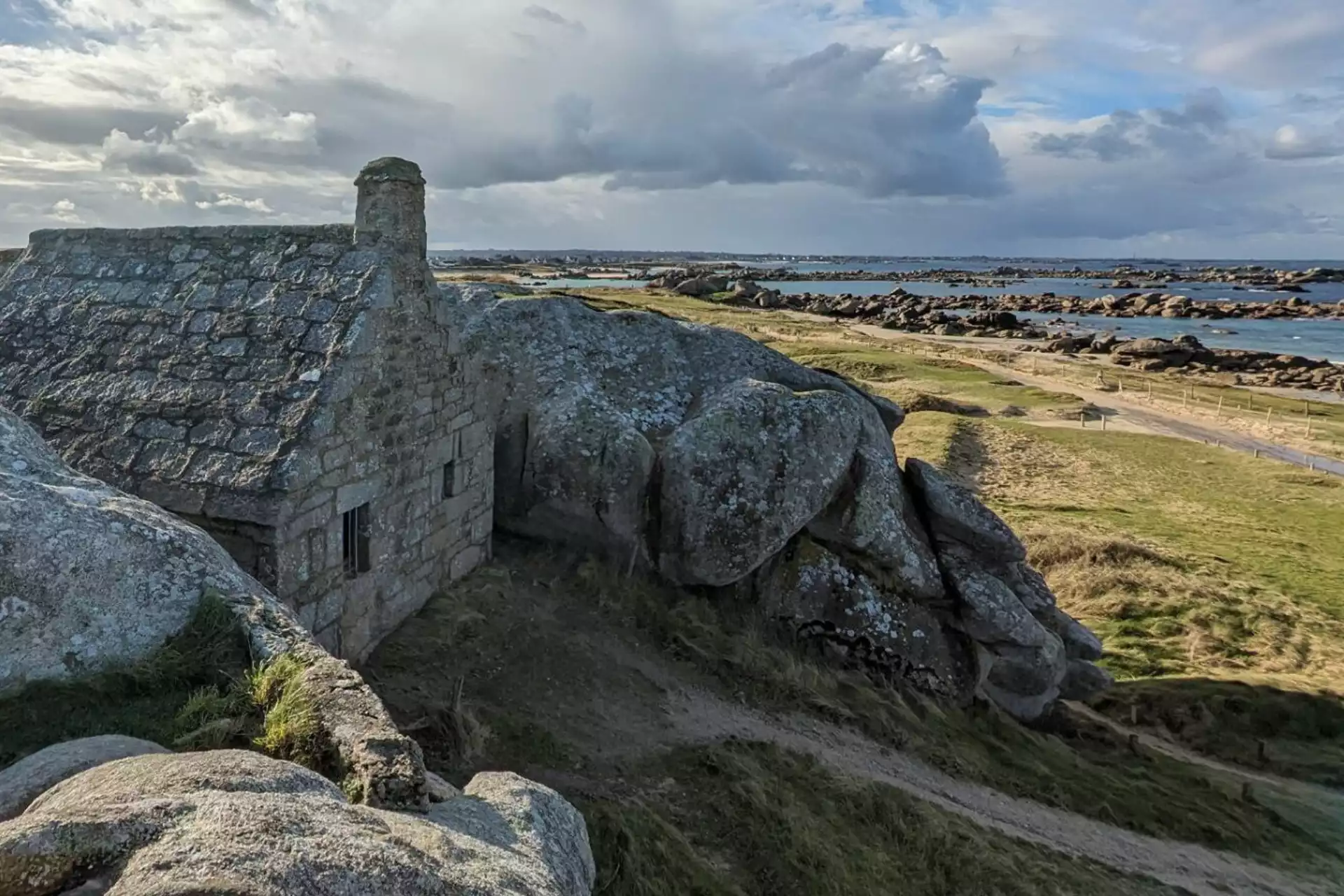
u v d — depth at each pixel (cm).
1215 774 1481
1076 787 1279
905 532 1453
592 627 1211
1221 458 3609
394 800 389
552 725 966
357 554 965
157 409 877
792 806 927
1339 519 2895
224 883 240
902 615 1406
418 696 934
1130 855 1139
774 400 1447
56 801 326
